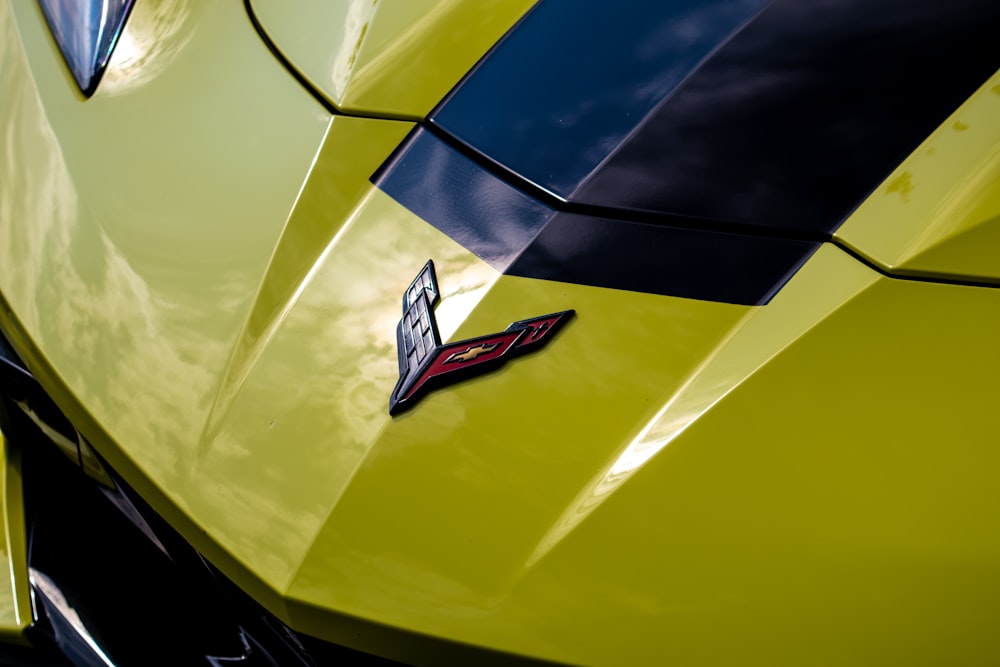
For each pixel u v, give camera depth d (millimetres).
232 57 2252
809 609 1764
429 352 1914
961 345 1922
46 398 2082
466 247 2012
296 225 2047
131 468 1919
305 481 1852
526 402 1876
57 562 2121
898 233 2010
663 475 1826
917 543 1792
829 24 2164
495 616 1772
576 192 2051
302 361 1931
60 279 2041
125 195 2086
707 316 1948
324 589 1803
